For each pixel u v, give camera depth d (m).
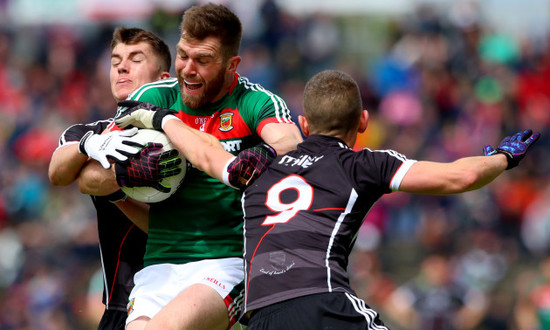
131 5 65.69
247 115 16.78
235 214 17.03
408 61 58.53
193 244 16.94
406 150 52.16
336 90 15.49
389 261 45.53
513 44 61.78
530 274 44.06
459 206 46.97
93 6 66.19
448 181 14.24
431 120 54.16
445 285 40.59
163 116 16.23
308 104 15.73
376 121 55.09
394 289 42.88
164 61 19.31
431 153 51.84
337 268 14.35
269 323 14.09
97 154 16.19
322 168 15.00
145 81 18.92
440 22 60.88
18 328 44.91
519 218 47.50
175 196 17.06
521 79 58.59
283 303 14.14
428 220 46.03
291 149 15.86
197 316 15.81
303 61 60.44
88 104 59.59
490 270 43.69
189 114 17.19
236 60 16.86
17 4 67.56
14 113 59.59
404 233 46.78
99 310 42.94
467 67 58.47
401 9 65.75
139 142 16.12
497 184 48.50
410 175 14.43
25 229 49.50
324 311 13.89
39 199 51.56
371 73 59.91
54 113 58.75
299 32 61.88
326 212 14.59
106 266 18.69
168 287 16.81
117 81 18.92
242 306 16.83
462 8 61.62
